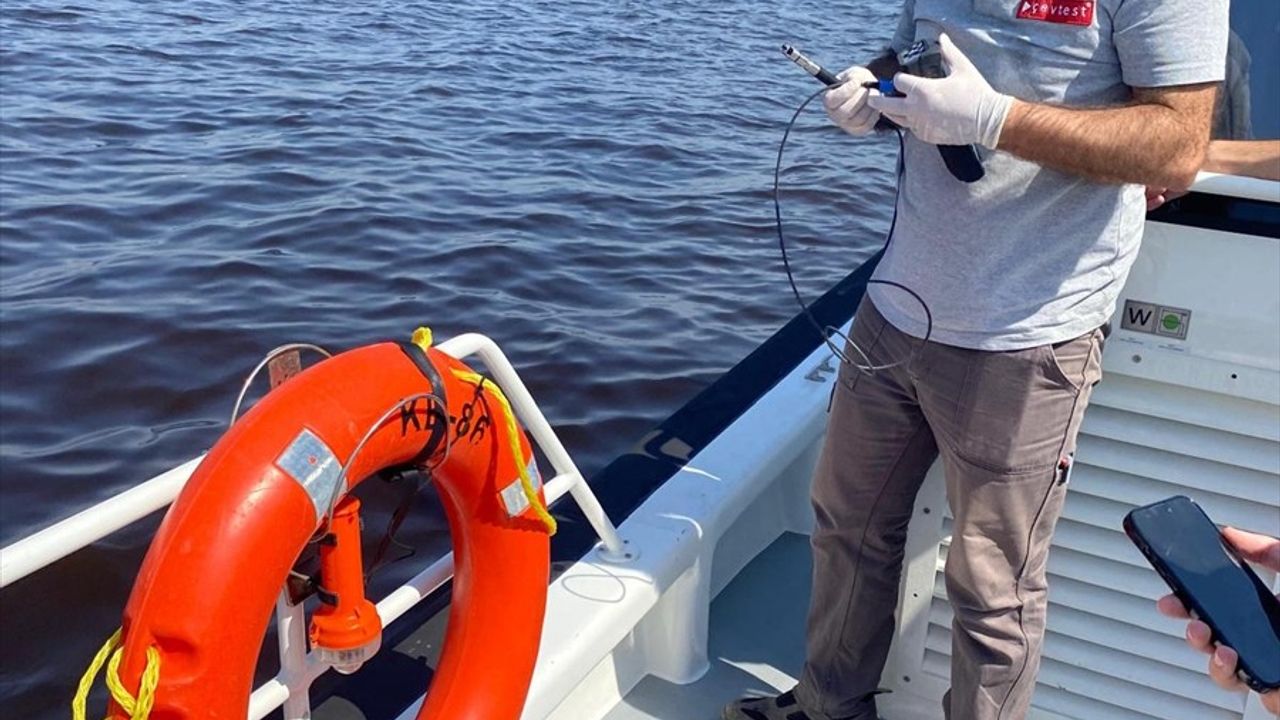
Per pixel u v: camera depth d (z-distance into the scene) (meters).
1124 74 1.84
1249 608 1.33
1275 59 2.31
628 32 14.75
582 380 5.63
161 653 1.56
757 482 2.88
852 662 2.40
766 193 8.49
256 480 1.62
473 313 6.23
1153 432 2.27
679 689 2.77
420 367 1.86
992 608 2.12
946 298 2.00
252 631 1.60
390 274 6.62
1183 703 2.39
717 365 5.89
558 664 2.32
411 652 2.47
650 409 5.45
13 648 3.64
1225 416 2.21
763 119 10.63
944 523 2.41
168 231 7.02
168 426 4.99
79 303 5.95
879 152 9.69
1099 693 2.45
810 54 13.95
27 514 4.36
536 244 7.20
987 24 1.92
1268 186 2.05
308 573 1.87
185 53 11.66
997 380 1.99
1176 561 1.36
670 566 2.58
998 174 1.93
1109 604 2.39
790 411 3.10
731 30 15.41
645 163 9.05
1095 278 1.96
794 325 3.60
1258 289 2.12
